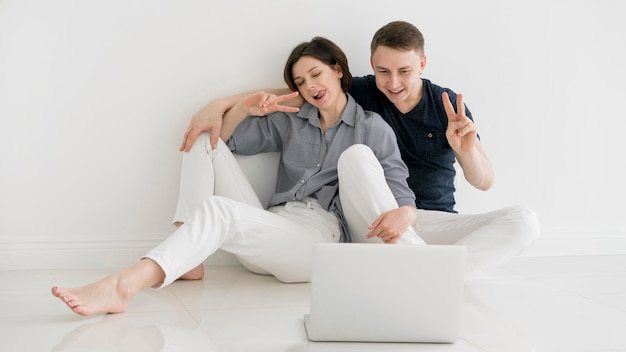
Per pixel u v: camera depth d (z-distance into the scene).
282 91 2.49
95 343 1.56
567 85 2.92
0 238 2.34
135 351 1.51
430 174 2.50
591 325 1.89
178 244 1.88
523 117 2.88
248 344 1.60
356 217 2.21
